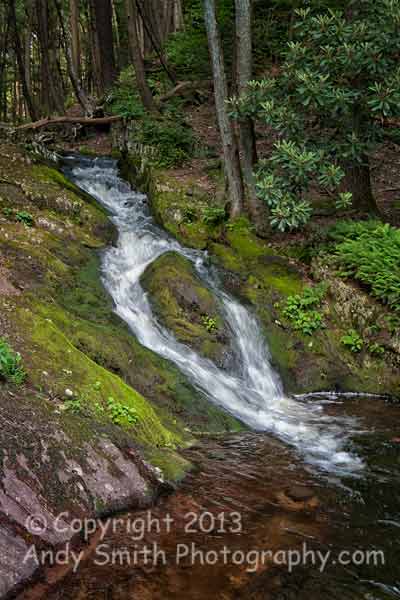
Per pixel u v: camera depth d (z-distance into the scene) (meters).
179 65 17.97
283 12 17.38
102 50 17.69
